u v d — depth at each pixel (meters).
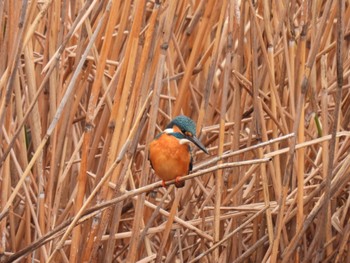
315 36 9.76
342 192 11.57
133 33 8.47
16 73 8.87
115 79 10.12
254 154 10.73
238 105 10.18
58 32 10.34
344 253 11.12
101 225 9.19
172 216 9.68
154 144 8.48
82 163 8.68
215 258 10.20
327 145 10.20
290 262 10.71
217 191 9.72
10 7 8.87
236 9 9.37
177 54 11.20
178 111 9.92
